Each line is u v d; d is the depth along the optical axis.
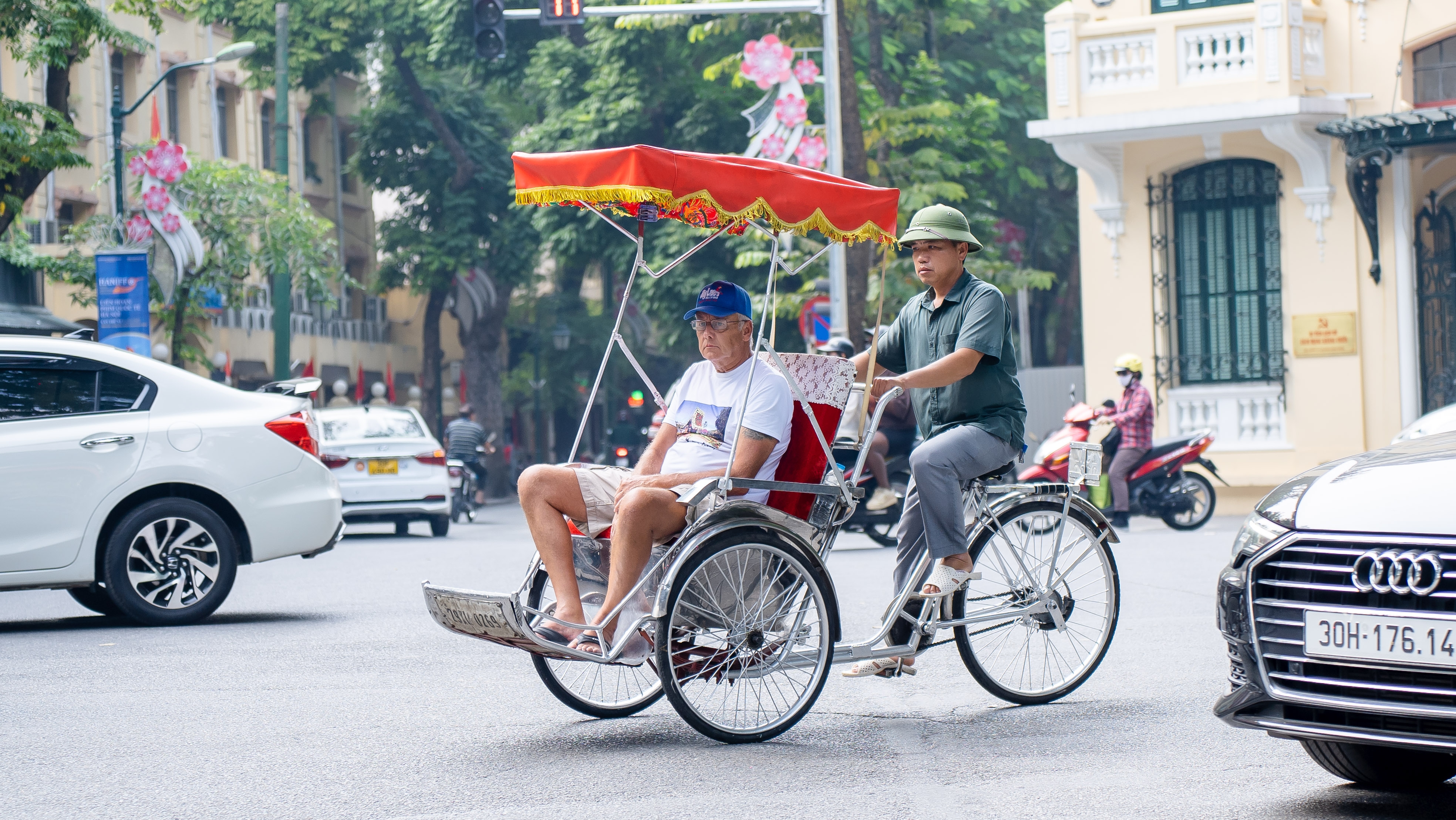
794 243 23.58
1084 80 20.97
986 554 6.62
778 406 6.04
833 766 5.43
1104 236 21.69
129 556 9.46
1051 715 6.38
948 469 6.39
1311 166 20.31
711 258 29.81
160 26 18.56
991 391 6.53
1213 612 9.59
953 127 26.19
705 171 5.80
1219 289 21.19
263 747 5.82
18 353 9.45
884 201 6.35
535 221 31.25
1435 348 20.59
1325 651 4.31
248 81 36.47
